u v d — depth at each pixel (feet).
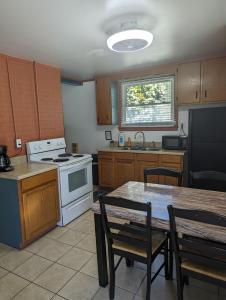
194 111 10.08
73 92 15.83
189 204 5.50
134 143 14.01
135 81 13.50
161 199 5.89
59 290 5.92
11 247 7.99
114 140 14.76
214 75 10.57
